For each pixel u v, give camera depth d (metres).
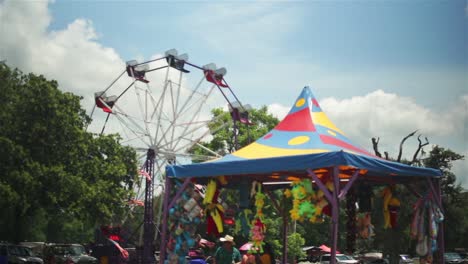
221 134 51.69
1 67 29.67
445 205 44.81
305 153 10.95
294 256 37.53
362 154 11.43
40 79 28.83
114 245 28.58
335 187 9.77
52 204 27.17
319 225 56.22
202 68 39.28
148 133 36.91
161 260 11.61
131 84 37.31
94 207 28.66
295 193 10.82
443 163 44.59
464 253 45.31
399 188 26.66
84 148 29.59
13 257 25.98
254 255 12.15
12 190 25.66
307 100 12.92
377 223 20.94
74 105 29.88
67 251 28.14
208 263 26.44
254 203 12.91
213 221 12.08
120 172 31.11
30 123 27.81
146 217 33.38
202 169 11.41
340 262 33.72
